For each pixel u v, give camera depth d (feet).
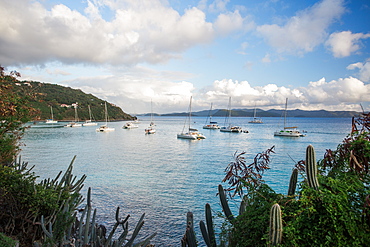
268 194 13.26
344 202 9.77
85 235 18.13
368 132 11.68
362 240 9.37
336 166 12.96
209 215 16.39
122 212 47.91
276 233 9.68
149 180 74.49
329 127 437.17
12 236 19.36
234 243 12.85
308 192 10.33
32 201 19.85
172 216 46.19
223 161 111.55
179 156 127.44
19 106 28.76
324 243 9.49
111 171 87.71
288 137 253.85
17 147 30.07
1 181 19.84
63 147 156.87
